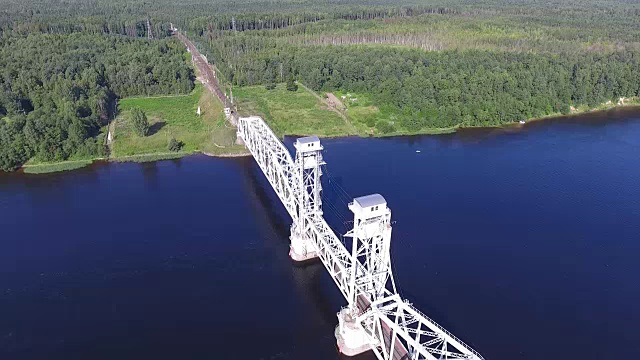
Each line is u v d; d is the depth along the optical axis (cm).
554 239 9138
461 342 6594
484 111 16062
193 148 14175
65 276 8344
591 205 10375
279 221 10106
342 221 9875
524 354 6631
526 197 10744
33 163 13275
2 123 13775
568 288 7856
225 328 7206
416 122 15725
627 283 7950
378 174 12000
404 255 8662
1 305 7675
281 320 7381
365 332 6419
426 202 10494
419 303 7525
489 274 8175
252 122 11806
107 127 15600
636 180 11588
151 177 12344
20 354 6756
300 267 8644
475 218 9850
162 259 8812
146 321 7344
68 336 7069
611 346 6750
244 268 8600
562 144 14212
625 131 15438
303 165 8375
